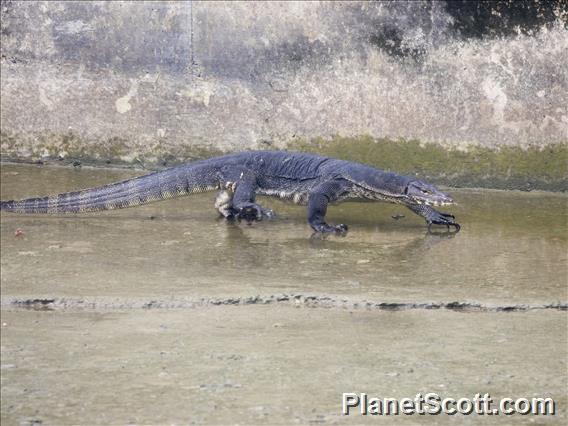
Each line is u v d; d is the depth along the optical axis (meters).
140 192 42.78
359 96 50.25
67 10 50.94
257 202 46.84
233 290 31.42
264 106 50.78
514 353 26.72
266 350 26.52
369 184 41.81
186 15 50.53
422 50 49.72
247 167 43.38
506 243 39.06
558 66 49.38
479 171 50.16
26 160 52.00
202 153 51.34
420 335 28.00
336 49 50.12
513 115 49.72
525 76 49.47
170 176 43.03
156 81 51.09
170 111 51.22
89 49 51.16
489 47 49.47
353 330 28.30
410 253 37.09
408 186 41.28
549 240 39.62
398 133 50.28
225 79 50.81
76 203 42.47
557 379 24.98
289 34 50.28
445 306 30.64
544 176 50.00
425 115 50.00
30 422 22.09
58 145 51.94
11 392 23.70
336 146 50.66
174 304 30.28
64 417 22.36
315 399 23.48
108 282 32.22
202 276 33.12
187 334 27.70
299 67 50.41
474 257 36.66
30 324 28.50
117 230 40.19
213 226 41.41
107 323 28.64
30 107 51.72
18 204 42.25
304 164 43.16
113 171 51.00
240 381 24.42
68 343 26.92
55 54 51.28
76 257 35.50
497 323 29.23
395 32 49.78
